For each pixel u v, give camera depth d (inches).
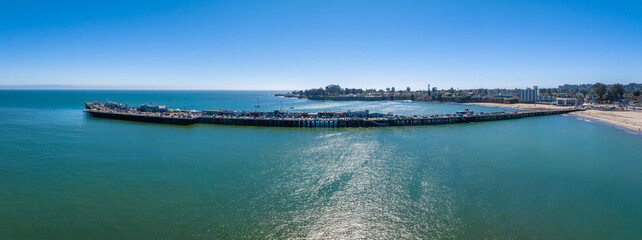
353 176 1902.1
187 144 2802.7
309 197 1588.3
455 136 3336.6
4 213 1384.1
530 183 1780.3
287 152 2513.5
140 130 3619.6
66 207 1444.4
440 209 1459.2
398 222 1347.2
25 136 3134.8
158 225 1295.5
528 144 2874.0
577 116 5767.7
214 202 1513.3
